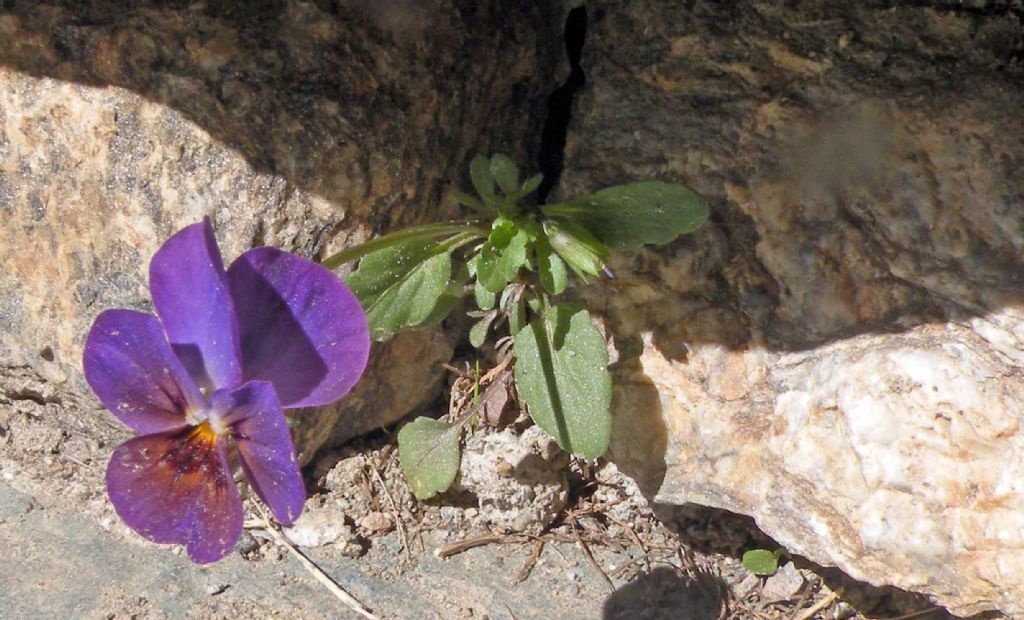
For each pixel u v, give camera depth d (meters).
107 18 0.29
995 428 0.28
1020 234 0.28
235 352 0.24
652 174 0.31
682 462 0.31
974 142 0.28
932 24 0.29
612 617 0.31
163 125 0.29
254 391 0.23
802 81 0.30
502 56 0.31
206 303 0.24
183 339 0.24
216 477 0.24
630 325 0.31
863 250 0.29
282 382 0.24
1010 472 0.28
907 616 0.31
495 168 0.30
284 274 0.24
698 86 0.30
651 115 0.31
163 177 0.30
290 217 0.30
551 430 0.30
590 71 0.31
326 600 0.31
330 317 0.24
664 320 0.31
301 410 0.31
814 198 0.29
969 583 0.28
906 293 0.29
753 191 0.30
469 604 0.31
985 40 0.29
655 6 0.30
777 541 0.30
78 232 0.30
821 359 0.29
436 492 0.31
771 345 0.30
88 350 0.24
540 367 0.30
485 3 0.31
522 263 0.29
